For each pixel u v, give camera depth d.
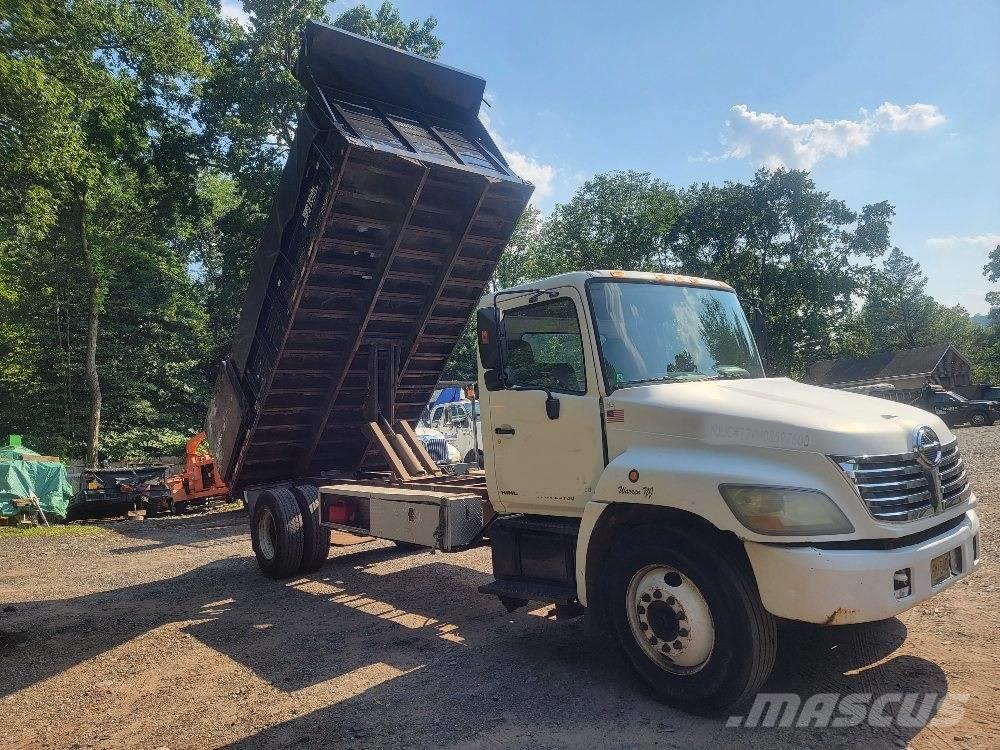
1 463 17.41
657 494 4.20
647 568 4.29
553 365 5.07
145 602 7.88
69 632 6.77
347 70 7.19
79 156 20.98
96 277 29.00
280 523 8.23
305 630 6.31
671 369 4.99
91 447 28.56
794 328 47.69
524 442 5.21
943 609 5.53
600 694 4.44
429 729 4.08
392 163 6.80
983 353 85.75
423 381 9.39
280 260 7.77
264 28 29.20
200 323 35.19
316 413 8.86
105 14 23.83
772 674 4.52
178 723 4.46
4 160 18.20
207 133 30.39
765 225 48.62
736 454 4.06
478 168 7.57
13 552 12.67
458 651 5.45
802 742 3.62
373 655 5.50
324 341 8.09
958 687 4.11
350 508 7.67
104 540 13.99
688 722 3.96
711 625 3.99
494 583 5.34
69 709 4.82
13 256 28.34
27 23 18.81
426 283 8.22
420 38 32.19
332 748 3.93
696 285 5.58
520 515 5.50
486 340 5.10
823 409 4.17
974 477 13.00
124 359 32.41
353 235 7.24
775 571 3.74
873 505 3.71
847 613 3.59
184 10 28.31
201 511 19.50
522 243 47.16
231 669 5.41
